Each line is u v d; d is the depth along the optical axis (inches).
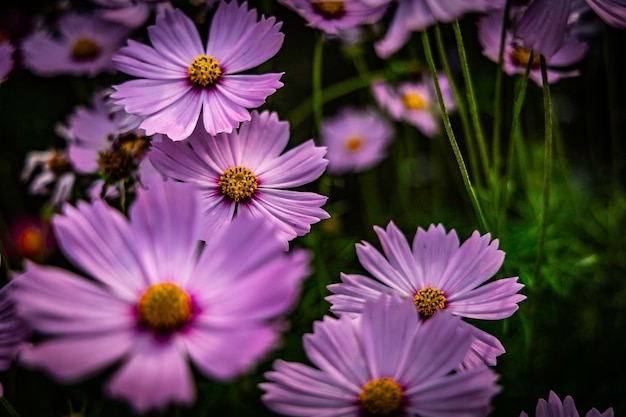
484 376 13.0
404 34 15.0
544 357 21.7
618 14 14.6
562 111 29.4
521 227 23.5
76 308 12.0
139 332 12.2
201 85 15.6
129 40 16.0
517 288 14.7
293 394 13.0
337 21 16.9
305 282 21.2
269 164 15.9
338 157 26.7
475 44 26.8
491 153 28.2
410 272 15.2
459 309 14.8
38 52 21.9
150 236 12.8
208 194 15.5
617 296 23.3
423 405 13.1
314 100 21.2
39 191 21.5
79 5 22.8
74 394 18.7
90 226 12.6
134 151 17.5
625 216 25.3
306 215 15.5
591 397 20.6
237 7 16.0
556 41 14.6
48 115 28.0
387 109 25.3
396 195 27.3
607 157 30.5
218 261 12.6
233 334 12.0
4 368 13.1
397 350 13.4
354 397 13.2
